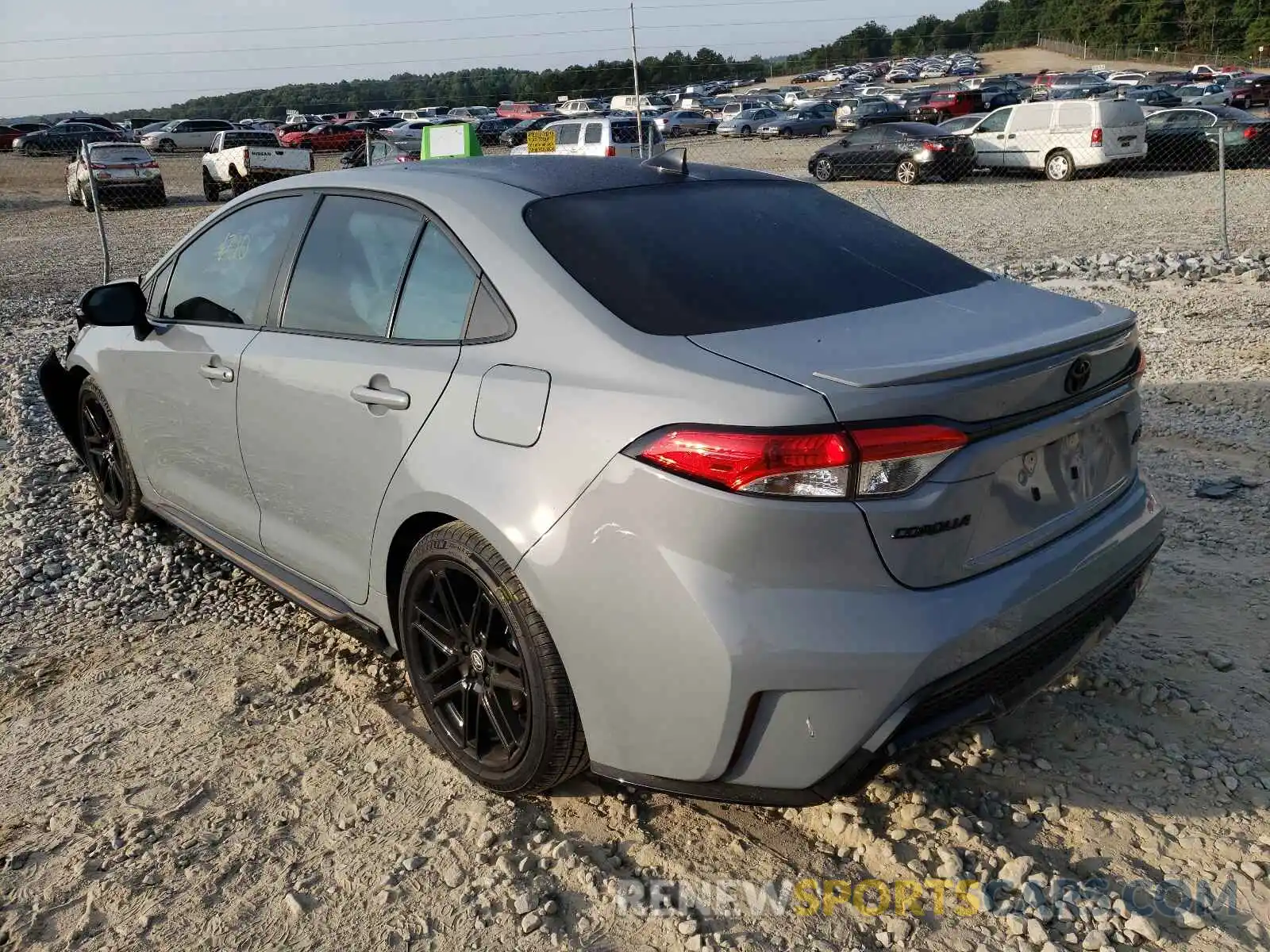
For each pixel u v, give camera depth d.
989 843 2.61
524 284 2.70
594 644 2.39
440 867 2.62
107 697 3.50
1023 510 2.45
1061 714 3.13
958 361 2.26
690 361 2.36
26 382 7.52
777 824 2.73
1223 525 4.45
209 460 3.79
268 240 3.59
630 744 2.42
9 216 24.47
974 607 2.28
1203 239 13.02
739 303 2.63
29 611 4.18
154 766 3.09
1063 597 2.50
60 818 2.86
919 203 19.30
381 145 16.69
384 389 2.91
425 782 2.96
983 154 23.36
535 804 2.84
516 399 2.56
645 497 2.27
